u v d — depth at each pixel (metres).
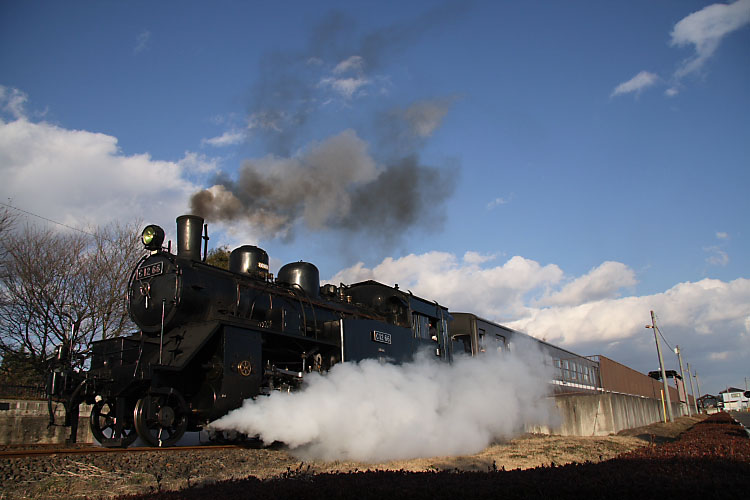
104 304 25.33
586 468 6.66
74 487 6.78
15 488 6.62
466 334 18.84
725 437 13.87
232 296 12.34
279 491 5.53
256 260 13.52
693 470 6.29
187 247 12.65
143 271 12.07
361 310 15.79
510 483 5.54
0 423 13.66
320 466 9.52
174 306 11.31
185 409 10.66
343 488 5.52
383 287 16.66
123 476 7.37
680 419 42.91
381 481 5.93
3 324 23.14
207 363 10.93
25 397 18.45
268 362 11.92
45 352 23.66
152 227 12.41
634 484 5.29
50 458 7.89
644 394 42.28
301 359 12.95
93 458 8.09
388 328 14.76
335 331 13.37
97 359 11.08
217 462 8.80
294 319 13.20
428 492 5.22
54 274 24.53
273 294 13.12
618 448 14.18
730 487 5.19
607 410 20.55
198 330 10.98
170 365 10.35
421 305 16.75
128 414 10.91
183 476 7.70
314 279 14.52
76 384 10.54
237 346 11.03
